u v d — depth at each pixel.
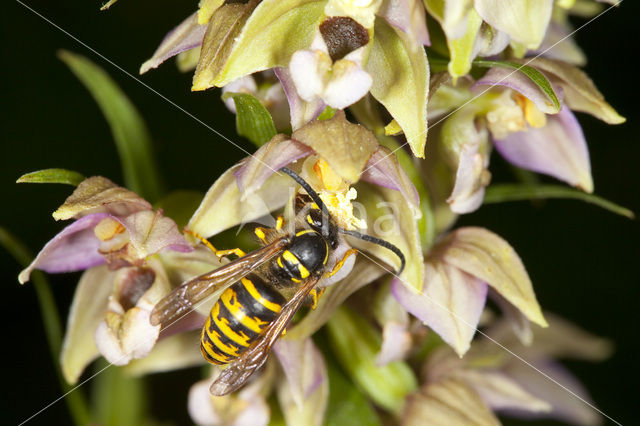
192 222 0.18
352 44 0.18
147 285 0.19
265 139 0.18
